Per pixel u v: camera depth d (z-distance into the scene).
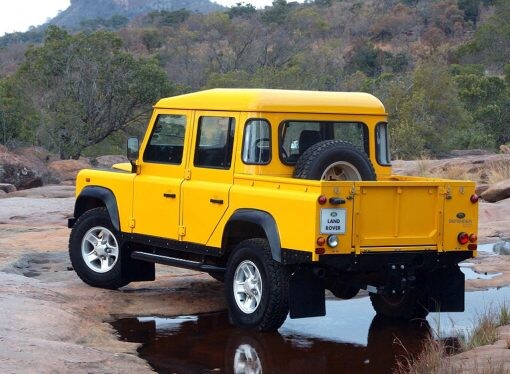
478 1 99.12
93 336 8.48
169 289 10.91
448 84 38.25
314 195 8.14
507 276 11.55
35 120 37.16
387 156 9.85
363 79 46.38
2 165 26.36
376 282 8.99
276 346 8.38
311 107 9.34
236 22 102.19
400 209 8.52
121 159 35.59
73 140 37.88
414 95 36.50
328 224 8.16
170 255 10.31
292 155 9.26
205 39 84.38
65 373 6.92
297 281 8.49
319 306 8.57
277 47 69.06
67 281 11.09
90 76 39.91
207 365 7.72
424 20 97.06
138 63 40.91
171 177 9.96
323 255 8.20
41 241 13.82
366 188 8.32
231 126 9.33
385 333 8.94
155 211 10.06
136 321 9.45
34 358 7.11
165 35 96.94
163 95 40.66
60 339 8.18
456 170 22.16
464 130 38.22
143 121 41.06
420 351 8.16
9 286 9.92
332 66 64.62
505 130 43.19
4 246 13.30
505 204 17.22
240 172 9.16
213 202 9.33
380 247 8.45
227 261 9.63
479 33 71.25
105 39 40.91
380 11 104.00
